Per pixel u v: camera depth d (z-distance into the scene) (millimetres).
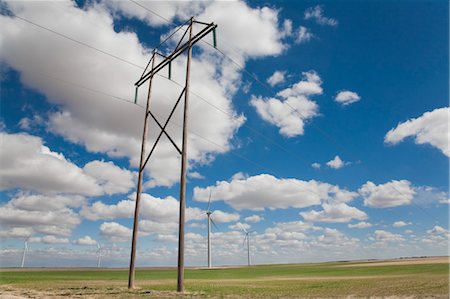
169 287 32656
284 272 89438
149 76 33594
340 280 44844
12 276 67625
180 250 25375
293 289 30484
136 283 41812
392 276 49875
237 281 46875
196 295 23359
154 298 21281
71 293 24734
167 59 31828
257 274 79562
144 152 31281
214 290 28531
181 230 25734
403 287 30000
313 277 58031
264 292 26891
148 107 32750
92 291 26375
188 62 29766
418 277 43906
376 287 31141
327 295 24688
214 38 28359
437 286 29719
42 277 63938
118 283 40656
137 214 29906
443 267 69625
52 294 24000
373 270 76500
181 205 26203
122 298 21281
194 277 65188
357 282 39281
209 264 109875
